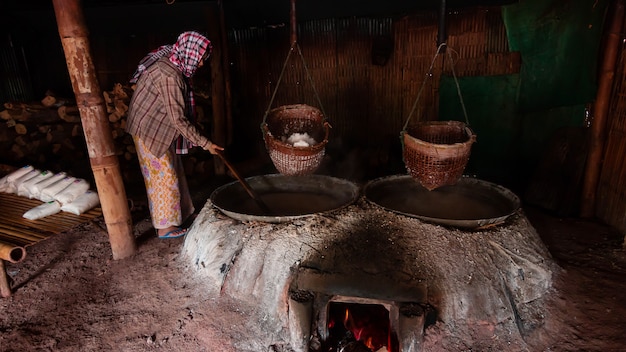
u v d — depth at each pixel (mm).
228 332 2268
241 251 2471
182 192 3338
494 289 2217
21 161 4594
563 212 3666
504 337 2154
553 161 3799
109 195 2949
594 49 3369
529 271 2352
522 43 3916
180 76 2701
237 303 2404
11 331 2391
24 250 2533
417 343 1954
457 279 2195
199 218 2900
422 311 1980
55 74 5391
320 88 4965
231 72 5156
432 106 4594
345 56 4785
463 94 4383
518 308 2285
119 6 4371
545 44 3732
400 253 2268
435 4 4211
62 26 2588
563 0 3510
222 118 4746
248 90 5195
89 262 3086
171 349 2225
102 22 4730
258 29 4949
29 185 3326
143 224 3664
